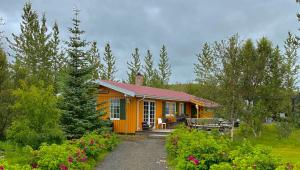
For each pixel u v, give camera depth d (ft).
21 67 66.74
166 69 197.67
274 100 71.61
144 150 56.75
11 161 38.86
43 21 133.90
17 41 129.59
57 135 49.96
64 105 65.21
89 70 68.69
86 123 64.95
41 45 130.82
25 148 38.22
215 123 78.84
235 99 63.77
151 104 92.63
